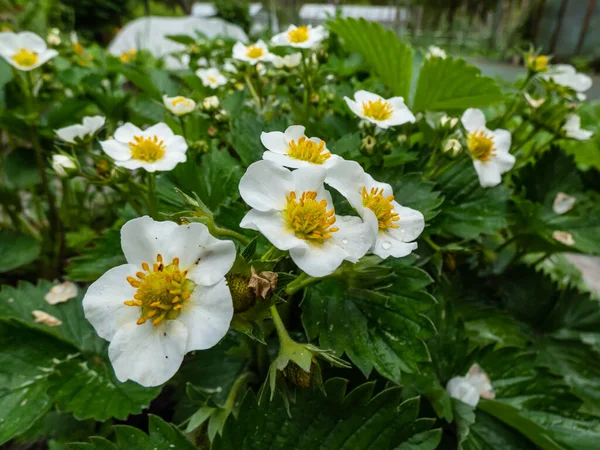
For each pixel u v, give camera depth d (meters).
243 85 0.21
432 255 0.14
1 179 0.24
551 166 0.19
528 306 0.18
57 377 0.13
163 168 0.13
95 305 0.08
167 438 0.10
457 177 0.16
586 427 0.13
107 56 0.30
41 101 0.23
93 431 0.14
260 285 0.08
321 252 0.08
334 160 0.10
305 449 0.10
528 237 0.19
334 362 0.09
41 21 0.37
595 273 0.32
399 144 0.16
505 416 0.13
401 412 0.10
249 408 0.10
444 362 0.14
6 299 0.15
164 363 0.08
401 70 0.19
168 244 0.08
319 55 0.18
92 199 0.26
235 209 0.12
